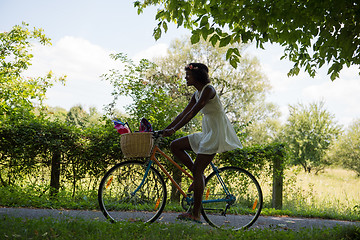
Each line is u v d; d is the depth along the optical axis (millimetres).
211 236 3398
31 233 3203
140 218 4023
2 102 6465
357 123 24141
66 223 3564
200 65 3941
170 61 27078
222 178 4375
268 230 3791
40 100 7875
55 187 5910
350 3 3699
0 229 3162
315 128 23562
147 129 3926
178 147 4102
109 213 4023
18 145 5816
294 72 5211
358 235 3691
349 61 4500
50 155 5957
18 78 8336
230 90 26438
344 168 24328
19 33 8812
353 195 9648
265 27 3756
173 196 5730
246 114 28156
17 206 4891
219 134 3863
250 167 6434
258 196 4441
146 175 4125
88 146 5973
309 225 4910
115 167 4039
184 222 3953
